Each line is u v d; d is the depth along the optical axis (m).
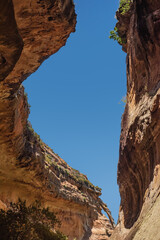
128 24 20.97
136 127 15.16
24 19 7.82
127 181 18.55
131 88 18.55
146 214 10.94
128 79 20.00
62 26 8.47
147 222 9.90
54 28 8.48
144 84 15.52
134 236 10.91
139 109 15.16
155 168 12.07
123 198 20.19
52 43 9.38
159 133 11.90
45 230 11.95
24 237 10.20
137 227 11.39
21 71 11.38
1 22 5.07
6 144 17.73
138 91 16.52
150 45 14.02
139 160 15.17
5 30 5.29
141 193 14.91
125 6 20.41
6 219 10.40
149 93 14.09
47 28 8.45
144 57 15.14
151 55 14.16
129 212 17.61
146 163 13.91
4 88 12.75
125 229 16.48
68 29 8.80
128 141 16.88
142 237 9.34
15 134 17.50
